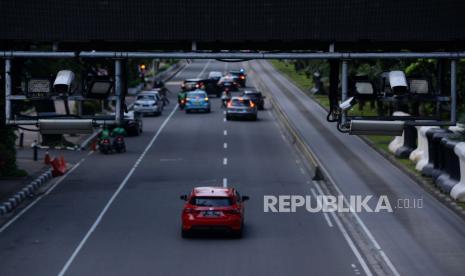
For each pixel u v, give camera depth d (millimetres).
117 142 57656
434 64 61562
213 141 63938
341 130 31859
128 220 35531
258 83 125375
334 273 26766
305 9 32844
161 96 94812
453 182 40812
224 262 28203
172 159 54531
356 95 31875
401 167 50688
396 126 31156
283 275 26453
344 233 33062
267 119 80375
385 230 33656
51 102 60625
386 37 32812
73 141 62250
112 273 26672
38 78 32312
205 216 31391
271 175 48094
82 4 33031
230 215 31422
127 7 33031
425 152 48469
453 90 31578
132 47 35906
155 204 39250
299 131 70188
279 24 32938
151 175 48094
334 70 33469
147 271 26922
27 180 44938
